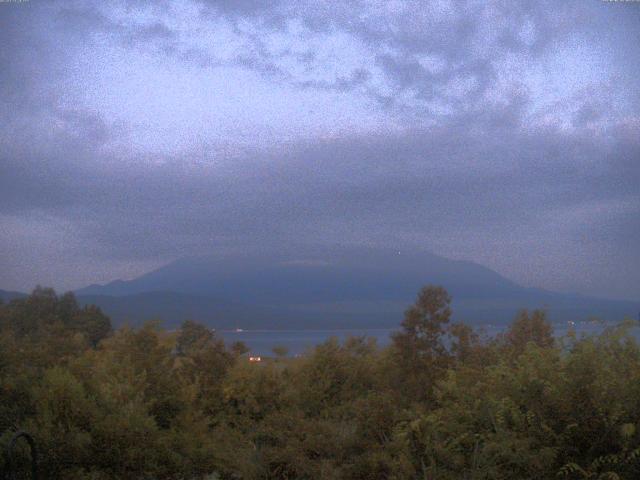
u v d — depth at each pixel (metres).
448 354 10.36
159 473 7.81
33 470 6.18
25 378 7.99
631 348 6.82
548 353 6.83
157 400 9.20
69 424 7.47
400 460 6.66
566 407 6.22
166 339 10.82
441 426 6.96
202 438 8.71
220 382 10.80
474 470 6.27
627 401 6.13
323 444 7.60
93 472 7.30
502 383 6.77
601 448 6.10
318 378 11.12
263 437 8.68
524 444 6.10
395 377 10.38
